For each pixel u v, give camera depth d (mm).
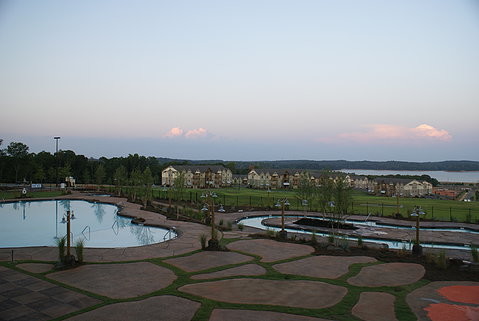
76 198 60156
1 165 93312
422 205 55469
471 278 17422
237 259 21156
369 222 40188
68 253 19062
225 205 52812
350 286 16141
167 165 131750
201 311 12992
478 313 13008
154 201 57469
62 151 113688
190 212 42062
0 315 12500
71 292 14938
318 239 28734
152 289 15469
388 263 20328
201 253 22547
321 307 13508
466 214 45500
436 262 19531
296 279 17188
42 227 36438
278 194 75688
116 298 14289
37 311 12891
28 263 19469
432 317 12641
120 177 72625
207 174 114812
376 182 111312
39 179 98188
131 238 30891
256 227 37156
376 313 12969
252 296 14688
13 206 52000
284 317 12531
